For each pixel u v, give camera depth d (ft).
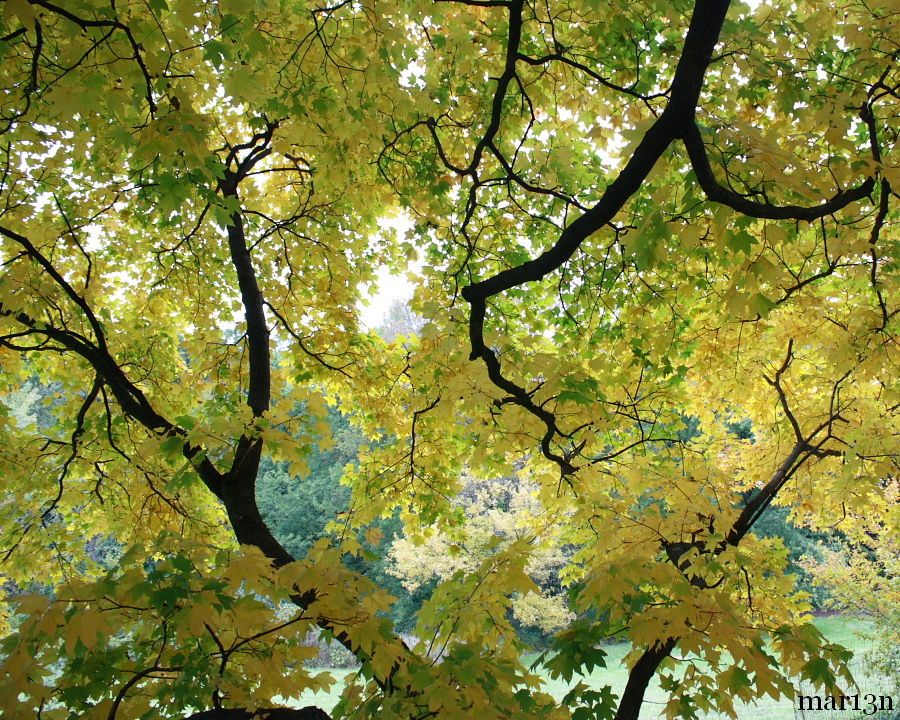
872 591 35.32
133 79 8.19
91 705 6.72
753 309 8.18
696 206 9.04
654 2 11.36
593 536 17.95
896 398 16.07
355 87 12.00
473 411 15.49
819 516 22.84
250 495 13.39
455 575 8.63
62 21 8.41
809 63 12.16
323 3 11.46
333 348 20.21
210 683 6.47
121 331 20.45
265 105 12.80
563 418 14.55
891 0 9.91
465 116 15.89
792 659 7.42
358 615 7.22
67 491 20.16
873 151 9.60
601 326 17.11
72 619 5.83
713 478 12.88
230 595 6.46
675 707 7.91
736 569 13.07
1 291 13.35
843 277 16.90
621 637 9.72
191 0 7.93
